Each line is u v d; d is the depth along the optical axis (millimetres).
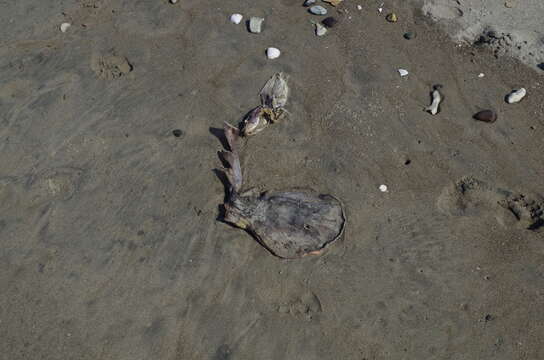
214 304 1226
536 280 1237
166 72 1491
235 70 1489
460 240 1277
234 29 1557
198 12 1591
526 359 1171
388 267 1252
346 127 1406
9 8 1611
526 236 1279
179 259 1267
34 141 1399
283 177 1348
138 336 1199
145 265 1262
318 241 1267
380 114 1422
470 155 1367
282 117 1416
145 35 1552
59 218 1311
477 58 1500
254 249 1272
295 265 1254
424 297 1225
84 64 1507
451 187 1334
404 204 1314
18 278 1254
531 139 1383
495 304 1218
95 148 1387
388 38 1537
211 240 1283
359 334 1195
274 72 1481
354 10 1587
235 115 1422
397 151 1375
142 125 1414
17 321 1214
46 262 1268
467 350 1180
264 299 1229
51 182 1349
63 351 1188
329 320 1207
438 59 1500
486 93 1445
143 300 1229
